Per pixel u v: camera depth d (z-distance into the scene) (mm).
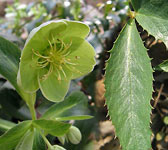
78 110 116
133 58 89
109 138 125
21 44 142
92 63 92
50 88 89
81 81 140
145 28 92
